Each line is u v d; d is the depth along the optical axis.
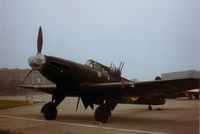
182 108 15.55
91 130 6.93
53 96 9.55
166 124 8.23
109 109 8.80
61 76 8.66
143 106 17.50
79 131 6.76
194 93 29.70
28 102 23.00
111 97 9.35
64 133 6.43
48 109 9.34
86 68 9.46
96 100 10.05
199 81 7.55
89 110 14.30
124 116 10.98
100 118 8.43
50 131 6.74
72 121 8.99
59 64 8.46
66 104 20.95
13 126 7.69
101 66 10.46
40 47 8.60
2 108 15.69
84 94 9.64
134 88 8.66
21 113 12.23
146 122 8.74
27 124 8.18
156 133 6.45
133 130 6.93
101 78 10.00
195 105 18.52
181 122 8.75
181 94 14.11
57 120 9.32
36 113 12.21
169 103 21.42
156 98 13.30
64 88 9.27
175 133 6.46
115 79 11.09
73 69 8.86
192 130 6.94
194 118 10.05
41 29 8.77
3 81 43.66
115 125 7.98
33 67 8.06
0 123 8.45
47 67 8.25
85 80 9.25
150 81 7.97
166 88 8.56
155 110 14.30
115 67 11.27
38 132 6.56
